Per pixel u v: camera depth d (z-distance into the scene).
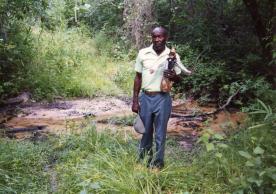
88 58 8.39
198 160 3.61
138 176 3.14
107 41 9.20
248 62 6.79
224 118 5.73
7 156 3.56
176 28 8.52
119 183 3.01
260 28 6.11
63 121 5.54
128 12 8.91
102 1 9.73
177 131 5.16
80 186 3.10
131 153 3.64
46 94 6.78
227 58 7.37
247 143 3.66
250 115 4.87
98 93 7.18
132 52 8.69
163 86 3.30
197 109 6.36
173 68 3.30
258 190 2.86
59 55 7.87
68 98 6.90
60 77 7.23
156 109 3.34
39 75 7.07
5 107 6.23
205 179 3.25
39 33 8.51
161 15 8.81
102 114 5.96
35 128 5.16
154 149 3.65
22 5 6.70
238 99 6.30
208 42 7.55
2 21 6.71
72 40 8.74
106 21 9.73
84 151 3.84
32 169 3.52
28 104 6.43
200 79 6.88
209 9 7.80
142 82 3.39
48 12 9.34
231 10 7.70
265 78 6.16
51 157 3.87
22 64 7.02
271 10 5.75
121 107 6.43
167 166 3.46
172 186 3.21
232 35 7.71
